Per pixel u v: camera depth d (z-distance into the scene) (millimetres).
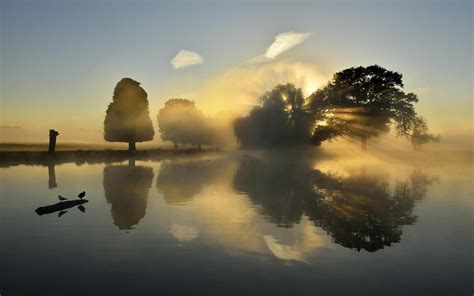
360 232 10305
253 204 14711
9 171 27766
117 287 6332
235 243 9008
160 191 18062
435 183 23969
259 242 9133
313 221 11688
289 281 6645
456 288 6449
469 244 9133
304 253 8297
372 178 27078
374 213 13195
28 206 13836
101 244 8797
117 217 11914
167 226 10688
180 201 15156
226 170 32406
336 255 8188
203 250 8422
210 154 69312
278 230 10406
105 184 20531
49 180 22172
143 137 54000
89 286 6363
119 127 52750
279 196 17062
